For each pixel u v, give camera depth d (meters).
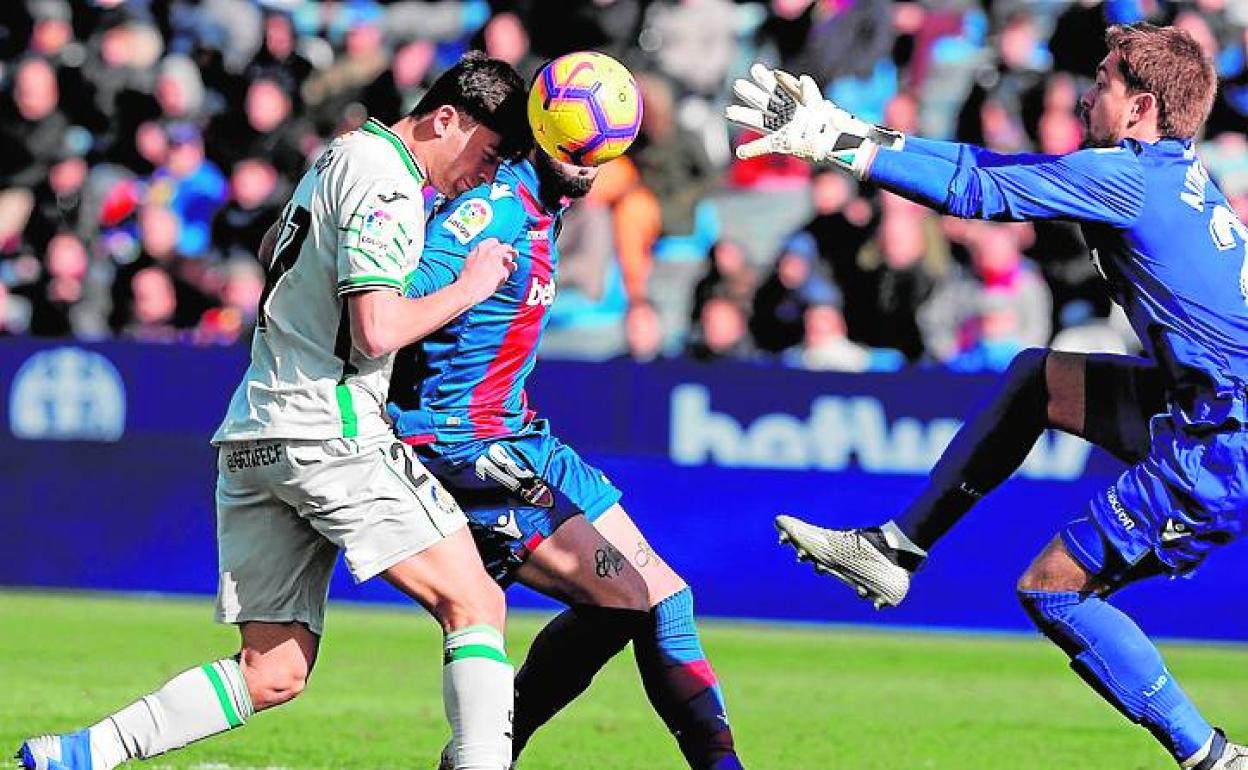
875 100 45.00
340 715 27.75
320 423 17.28
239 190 44.28
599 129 18.66
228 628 35.44
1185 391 19.06
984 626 37.56
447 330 19.30
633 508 37.94
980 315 41.28
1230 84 44.47
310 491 17.33
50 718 26.16
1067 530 19.66
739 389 37.69
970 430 20.64
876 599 20.95
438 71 45.84
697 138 44.34
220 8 45.50
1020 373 20.50
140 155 44.88
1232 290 19.03
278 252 17.59
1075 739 27.47
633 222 43.53
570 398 38.00
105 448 39.34
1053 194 18.58
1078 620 19.58
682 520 37.91
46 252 44.47
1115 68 19.28
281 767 23.42
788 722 28.31
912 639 37.00
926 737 27.31
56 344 39.44
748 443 37.72
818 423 37.47
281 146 44.91
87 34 45.56
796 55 45.06
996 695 31.36
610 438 37.94
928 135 44.38
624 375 37.88
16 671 30.36
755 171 44.50
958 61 44.78
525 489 19.38
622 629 19.61
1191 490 18.95
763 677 32.41
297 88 45.50
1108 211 18.72
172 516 39.28
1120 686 19.59
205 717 17.97
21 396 39.53
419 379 19.55
